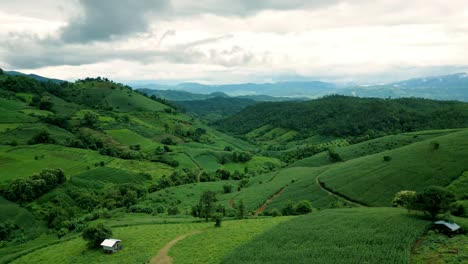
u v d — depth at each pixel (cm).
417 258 5109
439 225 6053
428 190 6700
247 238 7462
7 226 11450
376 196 10450
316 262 5447
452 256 4956
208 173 19912
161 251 7288
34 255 7969
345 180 12388
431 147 12112
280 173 18488
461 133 12950
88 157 19400
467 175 9662
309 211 10219
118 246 7725
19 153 17825
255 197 13875
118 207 14025
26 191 13425
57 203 13712
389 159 12656
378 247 5628
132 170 19000
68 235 10144
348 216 7712
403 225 6394
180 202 14462
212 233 8194
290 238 6769
